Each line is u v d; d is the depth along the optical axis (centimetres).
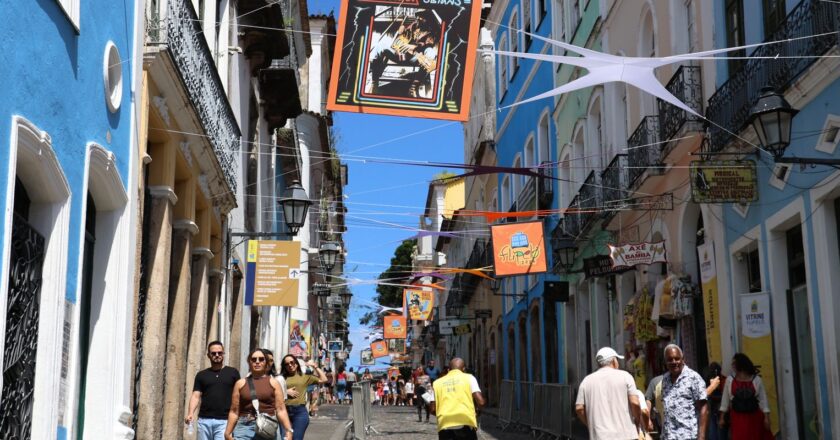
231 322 1784
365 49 1075
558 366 2533
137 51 964
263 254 1672
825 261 1080
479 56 3722
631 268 1662
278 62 2195
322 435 1875
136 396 1036
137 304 973
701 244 1534
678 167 1471
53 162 693
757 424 1044
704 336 1505
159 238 1086
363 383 2077
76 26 745
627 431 881
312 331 3962
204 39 1206
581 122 2238
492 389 3631
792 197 1160
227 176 1438
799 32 1091
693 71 1459
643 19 1783
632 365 1677
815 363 1114
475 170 1556
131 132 943
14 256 659
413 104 1071
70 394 767
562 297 2186
